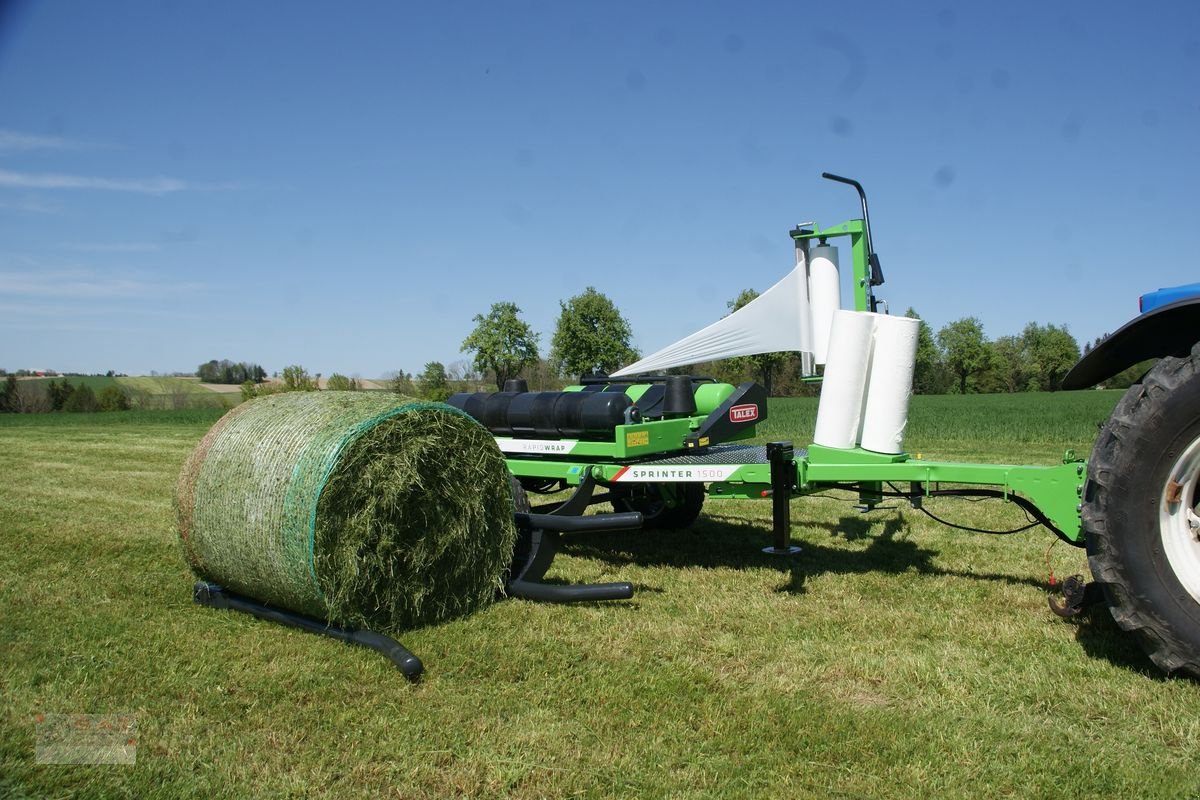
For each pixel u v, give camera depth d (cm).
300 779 262
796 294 546
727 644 383
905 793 252
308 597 390
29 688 338
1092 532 316
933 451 1223
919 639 390
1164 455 299
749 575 516
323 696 329
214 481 429
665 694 326
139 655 375
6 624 423
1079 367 363
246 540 405
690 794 252
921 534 636
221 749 284
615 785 258
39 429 2350
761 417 614
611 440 545
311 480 375
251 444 417
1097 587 395
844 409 464
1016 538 614
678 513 664
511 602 458
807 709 310
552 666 358
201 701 324
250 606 440
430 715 310
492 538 446
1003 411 2420
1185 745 276
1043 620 412
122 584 504
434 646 385
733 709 312
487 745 284
